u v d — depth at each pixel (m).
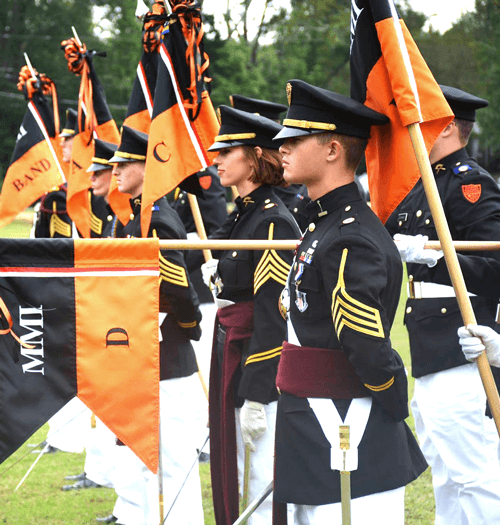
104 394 3.88
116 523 5.97
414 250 4.28
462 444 4.81
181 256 5.38
